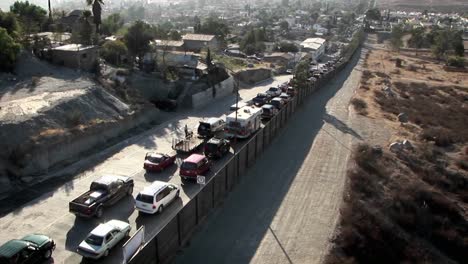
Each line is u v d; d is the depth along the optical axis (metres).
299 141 42.75
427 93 79.50
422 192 32.69
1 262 19.16
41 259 20.75
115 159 35.25
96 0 72.44
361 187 31.73
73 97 40.44
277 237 24.25
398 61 118.19
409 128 52.66
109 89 47.97
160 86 56.00
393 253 24.91
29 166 30.69
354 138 45.62
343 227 25.80
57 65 50.69
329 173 34.59
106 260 21.36
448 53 136.75
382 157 39.47
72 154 34.66
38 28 68.50
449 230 29.17
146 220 25.38
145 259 19.03
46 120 35.34
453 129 54.62
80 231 24.00
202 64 68.50
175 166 34.31
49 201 27.41
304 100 60.78
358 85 82.31
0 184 28.19
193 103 54.75
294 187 31.30
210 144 36.16
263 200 28.78
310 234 24.80
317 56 128.38
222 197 28.22
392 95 74.69
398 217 29.09
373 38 196.38
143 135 42.06
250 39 130.00
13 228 23.98
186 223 22.94
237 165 30.97
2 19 54.19
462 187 36.81
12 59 45.22
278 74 93.81
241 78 77.00
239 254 22.34
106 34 84.25
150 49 63.94
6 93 39.53
